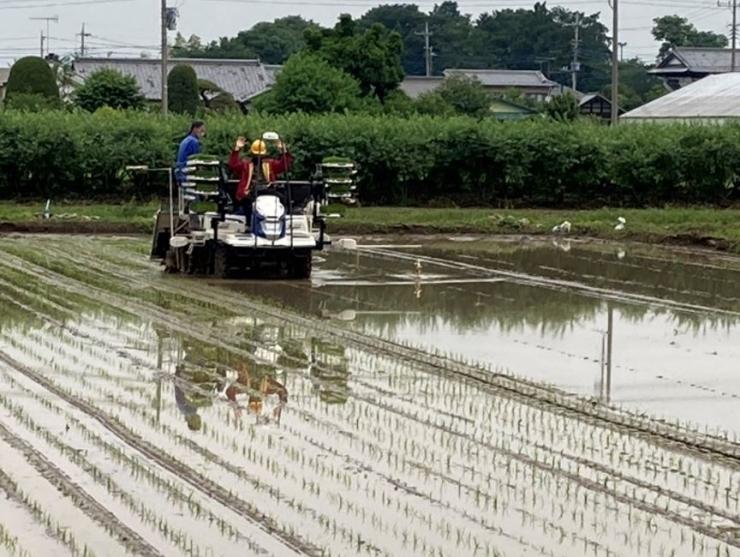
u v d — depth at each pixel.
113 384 15.80
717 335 19.84
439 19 126.31
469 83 71.38
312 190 25.03
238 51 120.19
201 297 22.98
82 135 40.94
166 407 14.62
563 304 22.84
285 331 19.70
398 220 36.50
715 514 11.04
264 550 10.03
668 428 13.92
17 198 41.47
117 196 41.88
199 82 70.06
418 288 24.64
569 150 42.06
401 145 41.81
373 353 18.03
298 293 23.67
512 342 19.05
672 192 42.78
